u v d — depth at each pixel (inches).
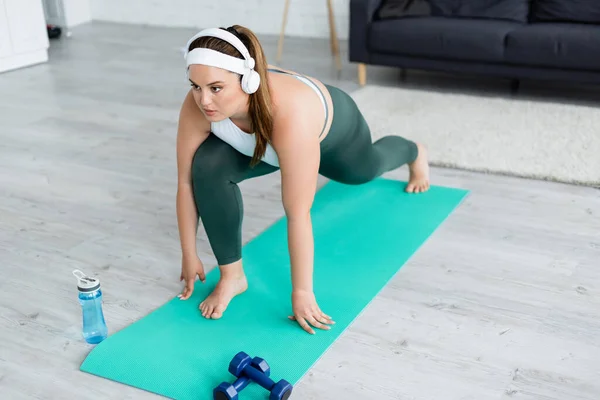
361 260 96.7
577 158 130.0
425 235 103.6
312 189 77.0
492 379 73.6
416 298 88.4
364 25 174.7
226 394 67.2
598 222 107.8
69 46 231.0
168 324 83.1
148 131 150.3
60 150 139.9
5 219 110.9
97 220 110.6
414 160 115.6
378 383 73.2
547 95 171.3
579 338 80.3
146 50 224.2
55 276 94.7
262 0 238.5
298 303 81.1
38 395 72.1
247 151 79.7
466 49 163.9
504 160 130.5
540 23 164.6
